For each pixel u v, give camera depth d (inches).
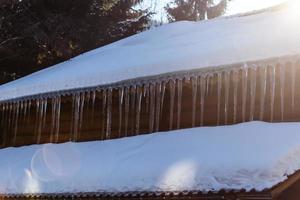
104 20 796.0
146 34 500.4
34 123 429.4
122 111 367.9
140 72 328.5
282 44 281.4
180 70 308.7
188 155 264.7
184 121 335.6
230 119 311.9
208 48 323.0
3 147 450.3
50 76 411.8
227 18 452.4
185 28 469.1
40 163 353.7
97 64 399.2
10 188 338.0
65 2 741.3
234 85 301.9
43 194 309.3
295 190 240.7
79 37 741.9
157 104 325.7
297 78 290.0
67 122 402.0
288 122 283.1
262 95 285.0
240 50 292.0
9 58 709.9
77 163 323.3
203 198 234.1
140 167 273.4
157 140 309.1
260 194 217.0
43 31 693.9
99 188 277.4
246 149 246.2
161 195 246.8
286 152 229.9
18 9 701.9
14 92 411.8
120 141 337.4
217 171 235.1
